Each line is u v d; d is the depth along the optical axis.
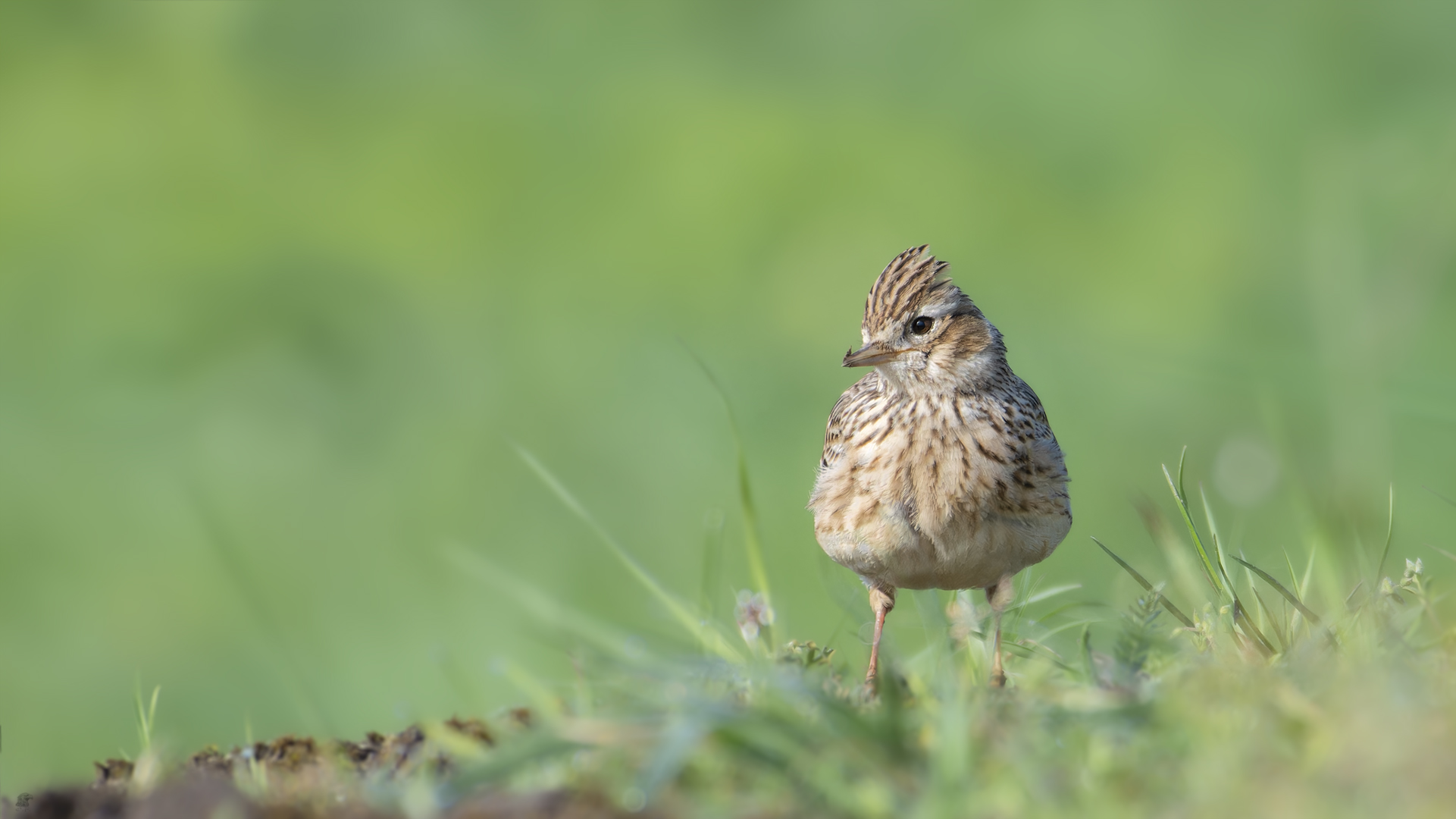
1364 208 16.88
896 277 7.34
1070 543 11.26
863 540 7.13
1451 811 3.58
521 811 3.94
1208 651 5.37
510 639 12.70
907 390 7.18
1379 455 8.70
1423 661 4.68
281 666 12.62
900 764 4.04
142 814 4.13
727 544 13.87
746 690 5.08
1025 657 6.03
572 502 6.76
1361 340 9.45
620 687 5.01
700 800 3.97
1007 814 3.81
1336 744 3.89
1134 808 3.78
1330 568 6.28
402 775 4.61
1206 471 14.22
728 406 6.90
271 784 4.61
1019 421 7.15
